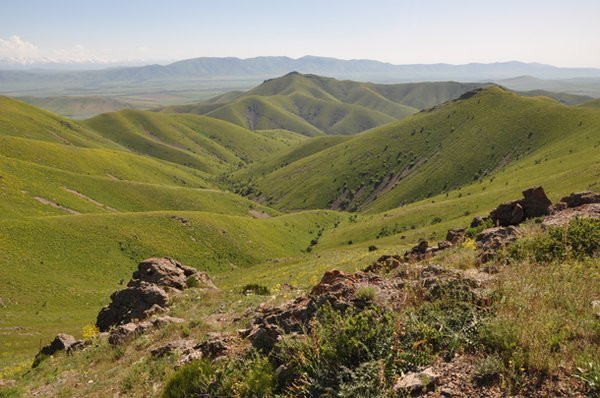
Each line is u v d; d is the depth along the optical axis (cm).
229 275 8388
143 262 3105
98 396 1138
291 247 15300
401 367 626
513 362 548
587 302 716
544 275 881
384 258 1903
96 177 16975
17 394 1475
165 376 1059
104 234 10856
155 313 2156
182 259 11488
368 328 691
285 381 719
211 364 923
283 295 1750
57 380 1516
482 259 1209
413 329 695
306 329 831
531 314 671
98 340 1908
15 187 13112
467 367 594
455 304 746
